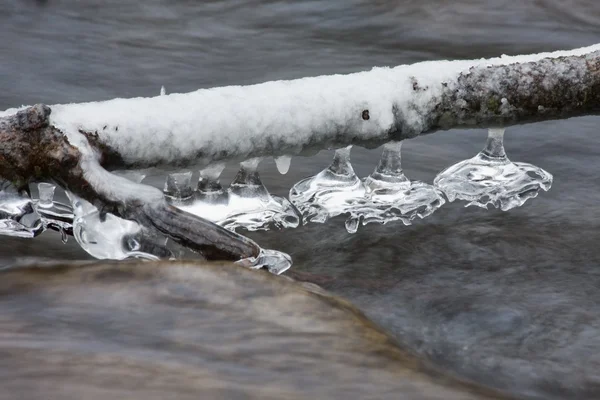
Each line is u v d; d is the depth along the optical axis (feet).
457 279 35.24
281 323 23.00
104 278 24.98
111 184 28.84
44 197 33.19
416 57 77.00
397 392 19.94
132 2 87.25
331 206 39.65
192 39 79.46
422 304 33.01
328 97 32.30
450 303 33.04
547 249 38.01
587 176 48.16
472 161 42.68
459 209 42.24
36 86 66.44
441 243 38.40
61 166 28.60
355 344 22.29
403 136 33.81
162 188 44.62
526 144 53.57
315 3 86.38
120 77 70.03
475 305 32.91
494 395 20.81
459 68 34.27
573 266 36.45
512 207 42.42
